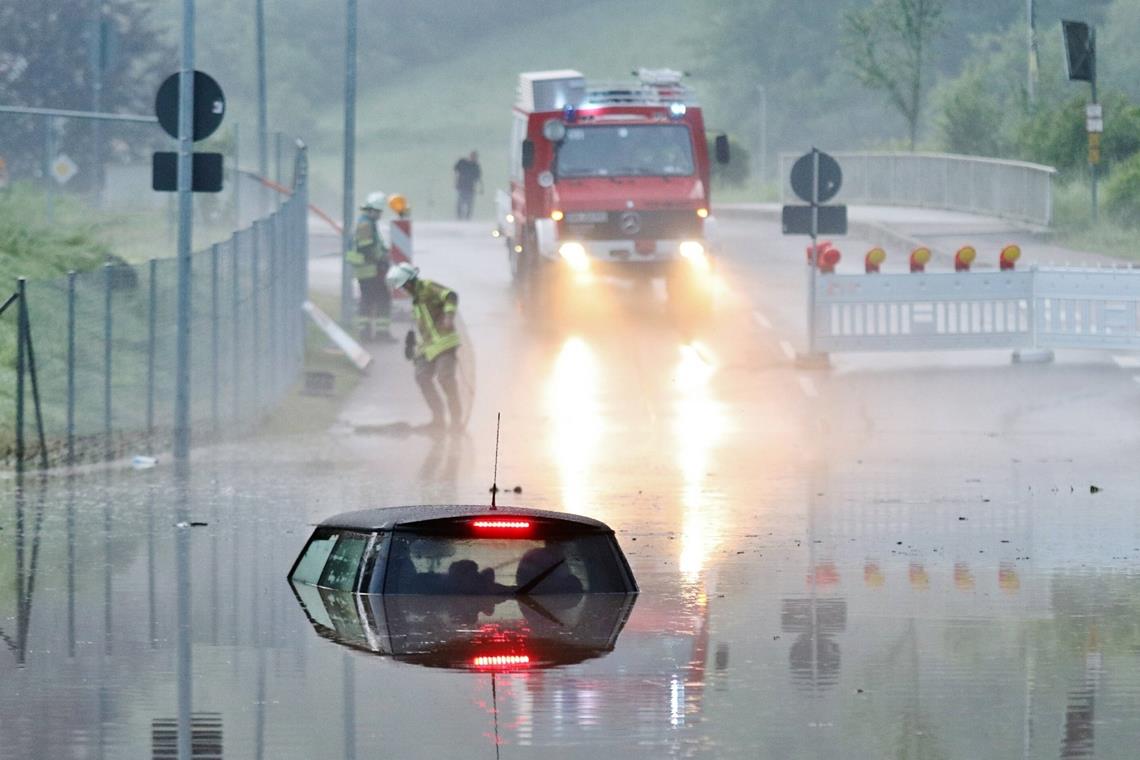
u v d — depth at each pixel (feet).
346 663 76.89
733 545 122.21
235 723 66.90
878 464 178.40
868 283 257.75
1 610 92.32
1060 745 64.39
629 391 239.30
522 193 309.22
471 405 229.86
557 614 87.10
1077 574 108.78
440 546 90.74
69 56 538.47
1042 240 375.04
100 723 67.10
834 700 71.26
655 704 69.87
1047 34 575.79
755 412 223.30
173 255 313.32
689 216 289.74
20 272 252.21
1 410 187.83
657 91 299.58
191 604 93.97
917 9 524.11
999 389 238.89
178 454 182.70
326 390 237.04
